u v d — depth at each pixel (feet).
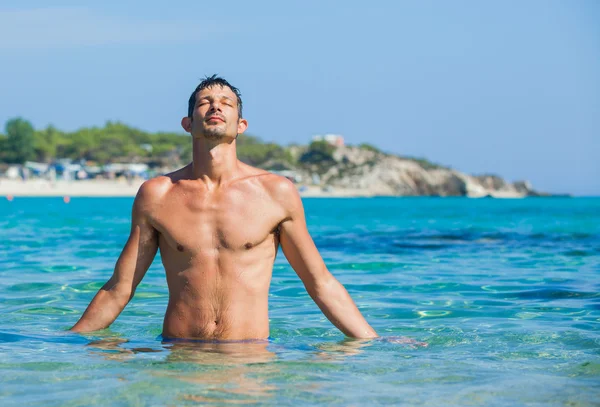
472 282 28.04
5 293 24.70
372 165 415.85
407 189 405.80
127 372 12.82
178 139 444.14
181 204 15.81
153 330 17.54
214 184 15.90
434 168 437.99
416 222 81.05
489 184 460.14
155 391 11.59
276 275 29.60
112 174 335.67
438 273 31.09
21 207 129.29
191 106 16.11
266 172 16.47
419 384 12.43
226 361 13.76
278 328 18.22
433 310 21.63
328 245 46.19
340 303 16.88
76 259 36.09
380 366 13.75
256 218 15.78
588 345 16.14
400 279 29.04
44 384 12.06
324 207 154.10
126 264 16.34
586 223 78.07
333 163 420.36
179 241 15.67
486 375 13.15
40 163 396.78
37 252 39.81
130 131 444.14
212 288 15.66
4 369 13.08
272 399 11.28
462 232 59.88
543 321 19.58
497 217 98.63
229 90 15.98
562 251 41.83
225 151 15.93
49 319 19.71
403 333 17.78
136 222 16.08
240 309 15.71
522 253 40.60
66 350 14.83
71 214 96.27
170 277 15.97
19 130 392.27
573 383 12.60
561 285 27.07
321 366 13.60
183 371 12.90
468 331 18.01
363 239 51.37
